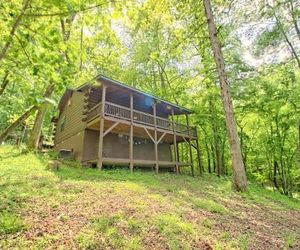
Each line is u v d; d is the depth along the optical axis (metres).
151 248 3.75
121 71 24.52
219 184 12.42
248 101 17.86
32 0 2.89
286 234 5.41
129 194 6.52
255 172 24.42
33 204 5.02
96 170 10.91
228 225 5.32
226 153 23.36
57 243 3.62
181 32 13.52
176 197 7.12
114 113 12.86
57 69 3.48
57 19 3.28
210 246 4.02
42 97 3.15
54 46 3.18
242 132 22.12
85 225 4.23
